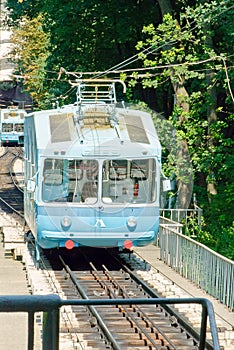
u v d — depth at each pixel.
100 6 67.81
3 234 52.09
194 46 56.50
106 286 35.28
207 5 51.66
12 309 8.41
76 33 70.44
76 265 41.31
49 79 78.31
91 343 25.64
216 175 56.75
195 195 57.56
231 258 43.75
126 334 27.12
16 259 45.12
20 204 77.62
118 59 70.50
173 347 25.06
